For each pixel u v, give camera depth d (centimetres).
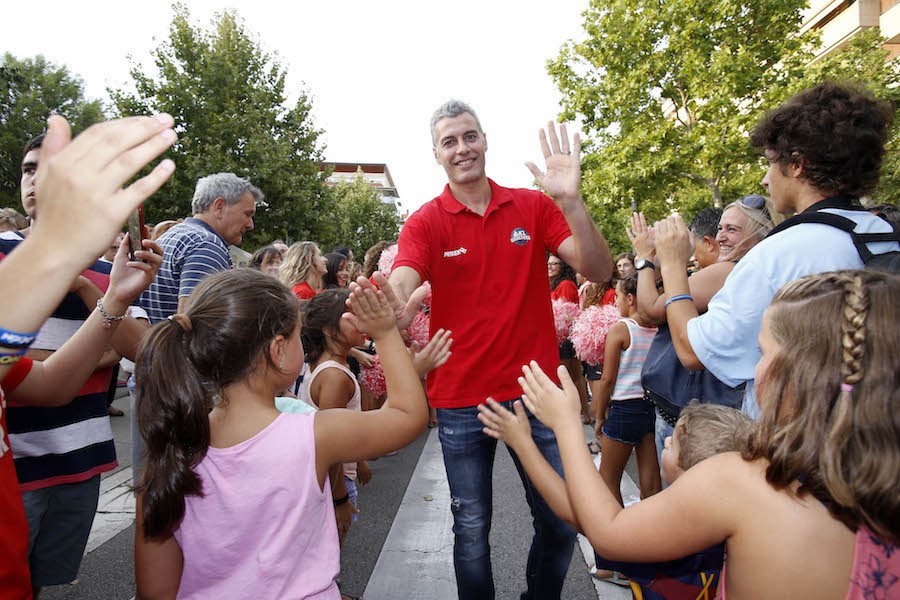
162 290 334
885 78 1420
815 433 100
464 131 240
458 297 244
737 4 1403
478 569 236
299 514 140
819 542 101
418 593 305
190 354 140
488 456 248
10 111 1814
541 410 160
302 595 140
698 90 1462
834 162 164
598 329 454
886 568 97
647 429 330
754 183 1513
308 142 1941
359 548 363
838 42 2069
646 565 167
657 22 1526
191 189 1612
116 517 409
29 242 69
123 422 672
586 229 218
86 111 1878
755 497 108
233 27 1819
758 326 162
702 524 114
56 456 230
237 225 381
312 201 1942
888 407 93
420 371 178
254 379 148
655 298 258
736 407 234
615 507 134
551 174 217
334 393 269
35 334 70
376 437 150
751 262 165
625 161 1546
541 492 169
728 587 113
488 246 243
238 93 1766
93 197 67
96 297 225
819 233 158
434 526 396
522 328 243
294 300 158
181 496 136
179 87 1675
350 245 4112
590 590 309
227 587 140
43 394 175
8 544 132
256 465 140
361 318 156
